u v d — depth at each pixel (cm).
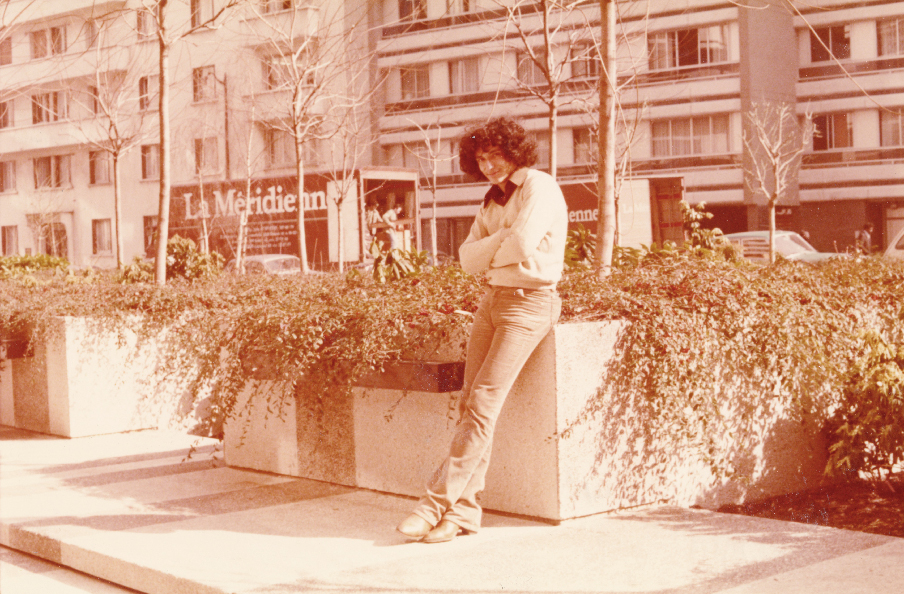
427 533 456
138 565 443
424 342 537
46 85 2722
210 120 2803
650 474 518
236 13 1235
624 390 504
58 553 504
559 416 476
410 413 552
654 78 3653
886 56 3603
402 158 3950
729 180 3612
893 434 574
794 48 3712
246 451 670
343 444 596
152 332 886
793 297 596
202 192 2759
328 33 1579
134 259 1359
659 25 3597
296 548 457
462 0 1362
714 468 514
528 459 492
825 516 539
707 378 524
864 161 3662
